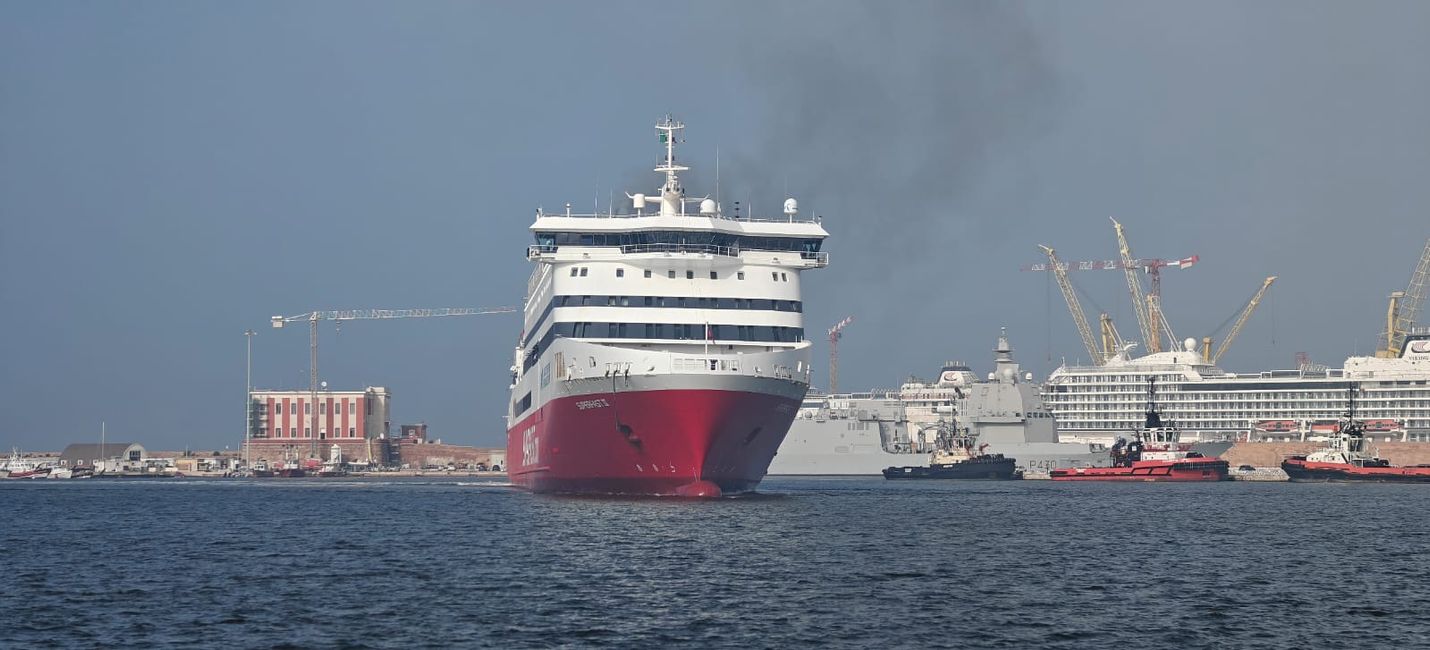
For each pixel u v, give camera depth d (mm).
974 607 91438
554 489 177000
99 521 168750
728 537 126812
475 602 92625
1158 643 80938
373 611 89688
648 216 164875
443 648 78875
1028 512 175875
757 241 163750
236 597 95625
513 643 80062
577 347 155500
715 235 160125
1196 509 188875
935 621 86438
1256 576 107938
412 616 87875
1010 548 125375
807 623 85562
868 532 136375
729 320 159250
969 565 111562
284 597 95438
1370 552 125875
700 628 84000
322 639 81312
